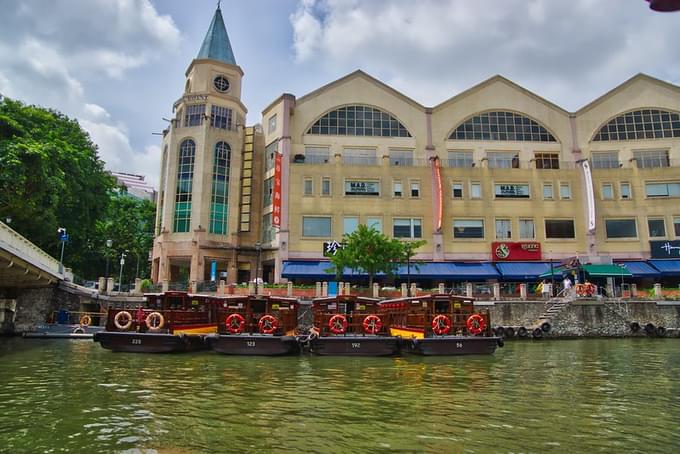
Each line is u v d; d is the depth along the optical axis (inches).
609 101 1886.1
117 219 2269.9
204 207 1700.3
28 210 1251.8
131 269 2283.5
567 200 1743.4
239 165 1804.9
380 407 462.6
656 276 1589.6
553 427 394.9
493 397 510.6
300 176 1701.5
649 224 1722.4
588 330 1264.8
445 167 1754.4
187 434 370.6
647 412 445.4
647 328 1272.1
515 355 892.0
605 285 1636.3
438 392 536.1
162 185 1852.9
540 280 1595.7
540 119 1877.5
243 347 868.6
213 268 1659.7
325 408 457.1
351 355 871.1
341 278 1560.0
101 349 921.5
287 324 946.1
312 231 1670.8
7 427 385.7
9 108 1381.6
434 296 916.6
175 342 879.1
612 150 1844.2
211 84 1831.9
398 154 1823.3
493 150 1843.0
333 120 1833.2
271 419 415.5
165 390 536.7
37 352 872.3
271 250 1712.6
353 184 1716.3
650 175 1748.3
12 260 989.2
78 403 469.7
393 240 1358.3
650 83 1881.2
